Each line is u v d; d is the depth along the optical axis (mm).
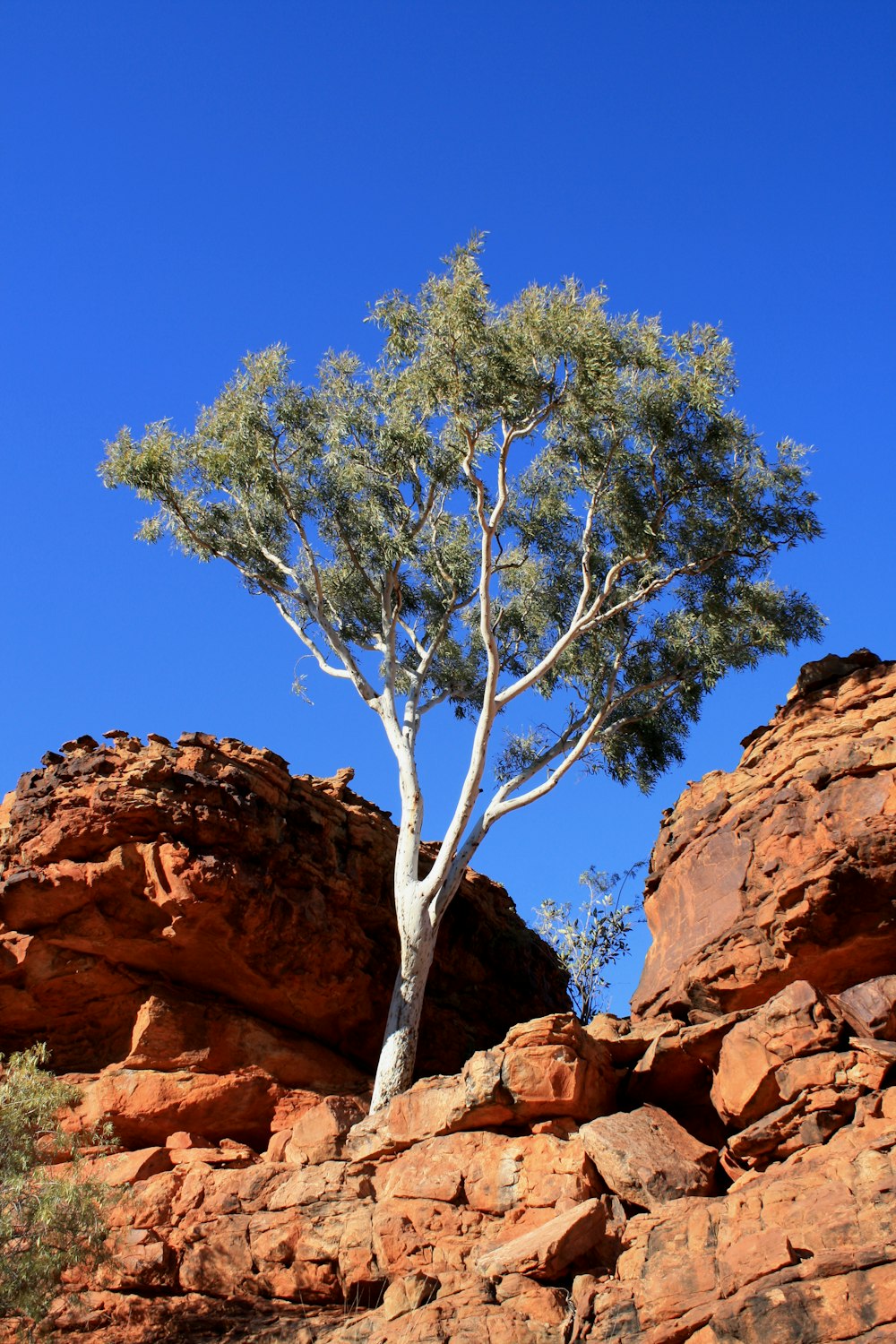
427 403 25359
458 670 28844
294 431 27219
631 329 25203
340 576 28266
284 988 22219
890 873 17328
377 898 24844
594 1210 15328
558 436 25516
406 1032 21500
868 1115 14688
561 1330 14062
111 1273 17656
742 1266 13359
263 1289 17219
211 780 22375
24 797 22750
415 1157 17547
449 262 24703
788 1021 16094
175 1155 19844
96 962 21547
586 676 26719
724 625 25766
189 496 27547
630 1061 18750
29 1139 17641
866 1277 12500
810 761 19391
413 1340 14359
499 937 27516
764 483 25438
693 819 21375
